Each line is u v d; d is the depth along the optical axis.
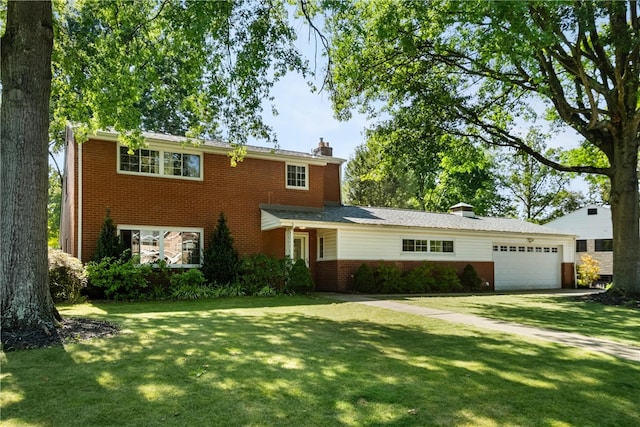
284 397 4.09
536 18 11.69
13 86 6.74
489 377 4.92
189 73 11.31
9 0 6.96
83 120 11.84
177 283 14.27
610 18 13.16
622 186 14.52
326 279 17.91
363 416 3.68
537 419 3.73
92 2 10.72
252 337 6.88
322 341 6.70
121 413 3.63
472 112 16.25
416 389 4.41
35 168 6.80
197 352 5.74
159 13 10.57
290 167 18.22
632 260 14.26
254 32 10.91
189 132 13.11
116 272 13.08
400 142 16.64
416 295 16.03
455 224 21.81
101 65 10.86
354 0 12.77
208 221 16.16
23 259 6.56
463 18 11.69
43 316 6.64
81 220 13.91
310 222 16.47
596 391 4.53
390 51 14.74
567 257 24.47
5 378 4.50
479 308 11.72
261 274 15.74
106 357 5.38
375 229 18.22
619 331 8.43
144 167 15.15
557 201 43.88
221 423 3.47
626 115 14.15
